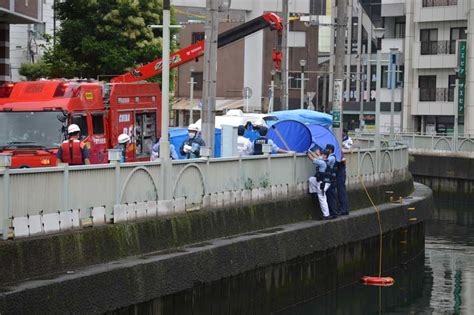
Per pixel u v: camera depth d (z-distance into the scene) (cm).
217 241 2045
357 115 8750
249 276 2122
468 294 2631
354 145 4262
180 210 1975
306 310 2389
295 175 2494
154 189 1888
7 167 1468
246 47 8919
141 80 3484
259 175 2305
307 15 8744
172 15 5009
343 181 2655
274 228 2325
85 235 1634
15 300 1391
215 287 1980
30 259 1497
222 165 2138
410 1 7800
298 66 8969
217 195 2116
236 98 9019
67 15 4841
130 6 4697
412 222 3134
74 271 1584
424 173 5741
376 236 2825
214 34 2517
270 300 2222
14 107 2420
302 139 2706
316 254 2448
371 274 2808
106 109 2634
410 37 7831
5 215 1462
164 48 2062
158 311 1775
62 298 1492
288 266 2308
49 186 1568
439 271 2981
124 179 1783
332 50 8894
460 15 7450
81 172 1652
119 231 1736
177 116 8769
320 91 9225
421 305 2488
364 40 8662
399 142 4384
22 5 3472
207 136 2528
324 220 2536
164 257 1789
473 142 5591
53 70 4806
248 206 2234
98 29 4700
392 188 3178
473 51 7075
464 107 7169
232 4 8925
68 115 2414
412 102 7831
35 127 2394
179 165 1967
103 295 1600
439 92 7662
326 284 2508
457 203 5291
